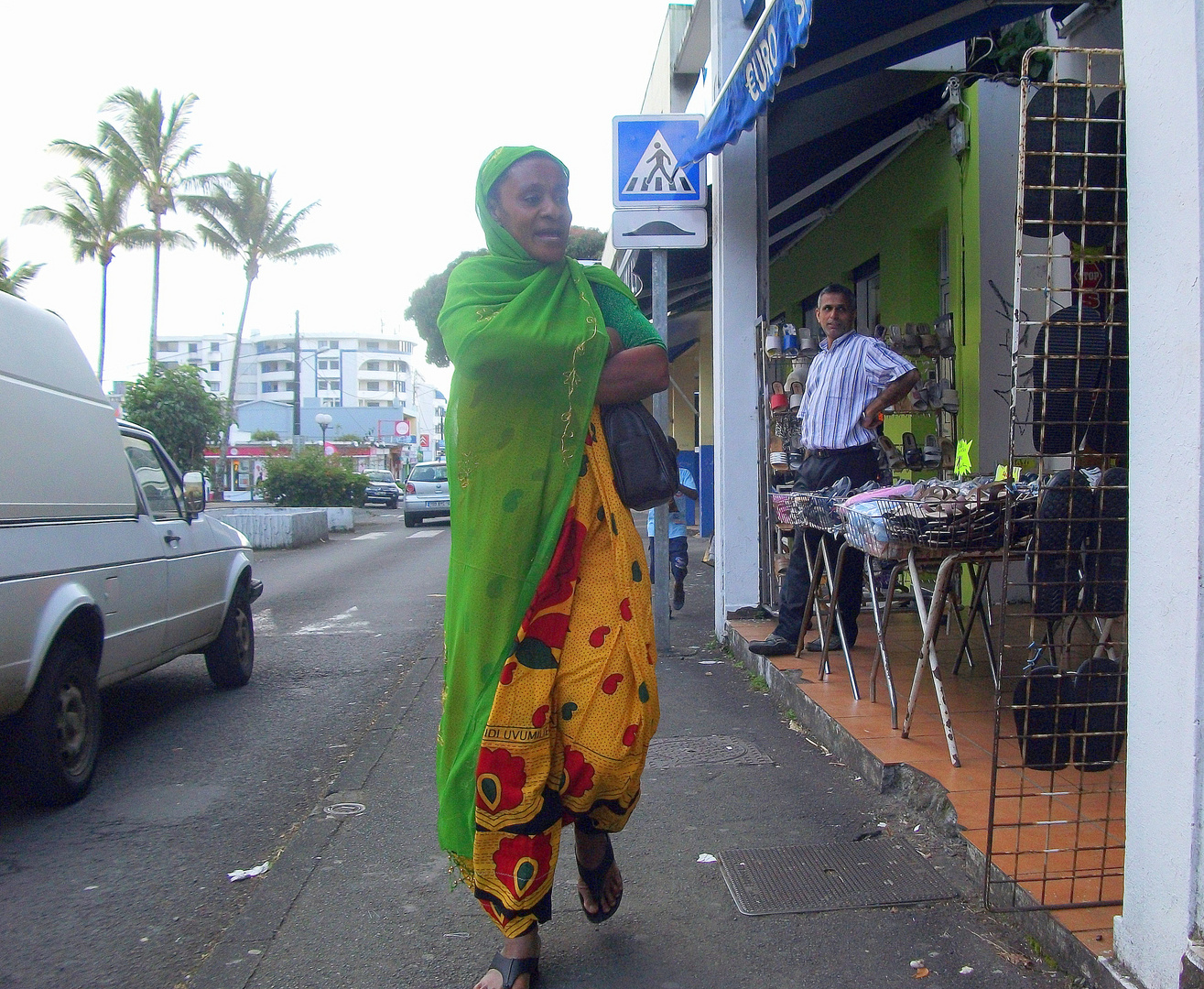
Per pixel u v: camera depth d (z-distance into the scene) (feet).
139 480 18.13
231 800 14.19
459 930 9.78
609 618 7.81
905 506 12.08
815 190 27.25
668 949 9.16
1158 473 7.15
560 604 7.77
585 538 7.88
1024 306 21.49
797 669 17.66
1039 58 20.81
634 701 7.86
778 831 11.81
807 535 18.06
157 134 112.06
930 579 22.40
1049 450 8.96
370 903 10.44
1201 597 6.79
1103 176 8.65
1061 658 10.34
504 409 7.67
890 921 9.51
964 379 23.36
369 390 387.34
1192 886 6.90
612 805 8.25
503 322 7.45
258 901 10.59
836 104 24.03
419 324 111.14
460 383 7.76
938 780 11.73
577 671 7.73
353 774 14.97
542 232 7.80
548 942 9.35
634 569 8.00
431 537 67.05
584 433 7.73
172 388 68.59
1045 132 8.60
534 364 7.49
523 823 7.75
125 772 15.60
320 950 9.46
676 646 23.03
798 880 10.44
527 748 7.67
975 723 14.06
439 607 32.50
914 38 18.43
